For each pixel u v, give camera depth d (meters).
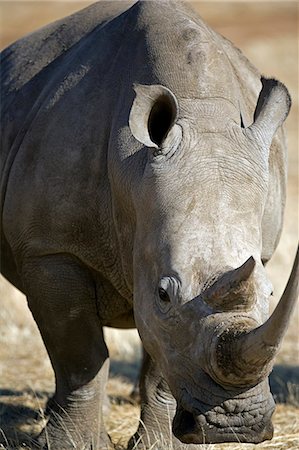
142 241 16.91
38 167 19.56
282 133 20.89
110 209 18.83
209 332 15.09
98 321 20.00
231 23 94.75
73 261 19.59
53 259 19.62
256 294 15.37
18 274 20.92
